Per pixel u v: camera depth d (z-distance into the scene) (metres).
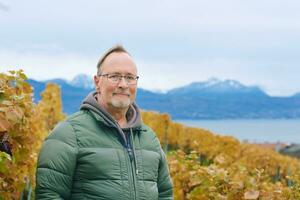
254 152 11.18
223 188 4.08
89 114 2.47
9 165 2.76
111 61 2.50
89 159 2.38
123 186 2.39
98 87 2.58
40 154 2.40
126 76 2.50
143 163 2.49
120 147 2.44
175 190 4.36
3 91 2.78
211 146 11.01
